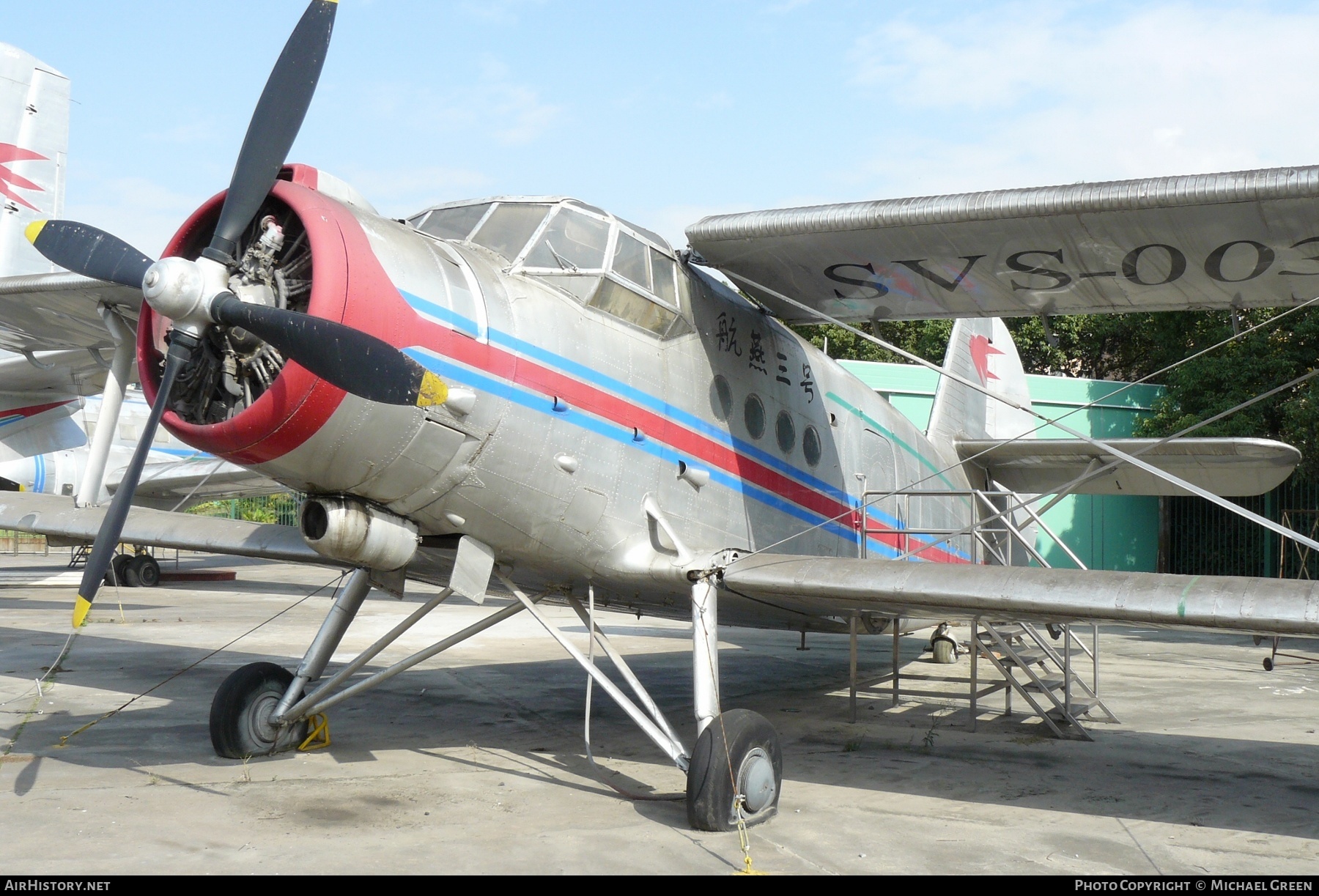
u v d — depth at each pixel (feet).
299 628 52.29
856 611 24.97
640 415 21.94
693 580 21.02
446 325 18.13
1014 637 32.32
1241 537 78.07
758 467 25.77
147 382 18.88
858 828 18.66
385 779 21.29
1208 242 22.48
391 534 19.22
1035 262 24.36
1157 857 17.12
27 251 62.95
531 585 23.75
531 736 26.66
